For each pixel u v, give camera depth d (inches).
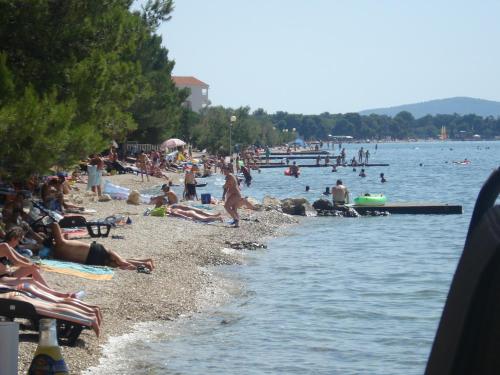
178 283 744.3
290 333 594.6
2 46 834.2
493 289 74.2
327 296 753.0
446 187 2669.8
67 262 724.7
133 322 589.6
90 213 1177.4
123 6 1054.4
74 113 797.2
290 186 2564.0
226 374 479.8
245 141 4958.2
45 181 1195.9
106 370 469.7
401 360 525.3
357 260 1002.1
